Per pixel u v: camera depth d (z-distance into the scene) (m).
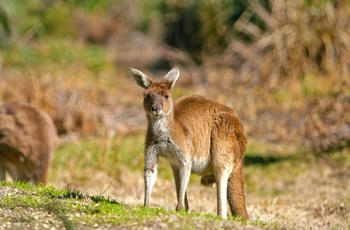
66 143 32.50
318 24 42.25
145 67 54.09
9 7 56.44
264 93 40.66
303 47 42.41
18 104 25.25
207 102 18.61
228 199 18.58
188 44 52.75
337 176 29.19
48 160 25.19
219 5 50.44
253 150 32.00
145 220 15.52
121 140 32.66
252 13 47.41
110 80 46.03
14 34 51.41
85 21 62.78
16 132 24.77
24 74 40.69
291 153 31.78
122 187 26.19
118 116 37.19
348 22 41.50
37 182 24.94
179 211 16.53
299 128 34.97
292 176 28.95
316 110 35.00
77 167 28.83
